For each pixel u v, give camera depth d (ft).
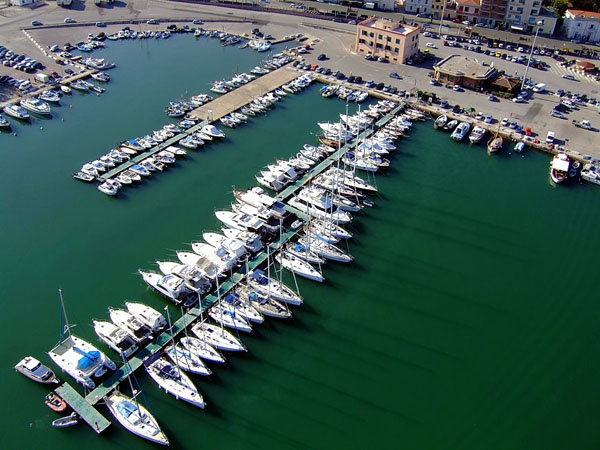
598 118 447.42
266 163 394.52
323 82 510.99
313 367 253.65
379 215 349.00
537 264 316.19
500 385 249.55
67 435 222.69
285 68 532.32
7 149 406.41
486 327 277.23
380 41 545.44
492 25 638.94
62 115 450.71
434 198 365.20
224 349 256.73
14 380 243.40
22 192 361.51
